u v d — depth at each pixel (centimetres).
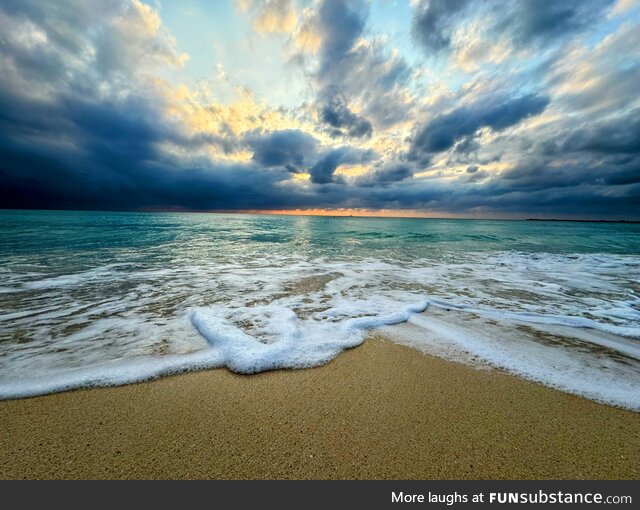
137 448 210
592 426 240
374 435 227
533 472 198
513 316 509
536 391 287
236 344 368
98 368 315
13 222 3134
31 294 601
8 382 286
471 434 229
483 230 3622
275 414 250
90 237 1825
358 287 702
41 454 204
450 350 374
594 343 400
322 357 351
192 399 269
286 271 890
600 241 2302
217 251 1345
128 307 526
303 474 194
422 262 1136
